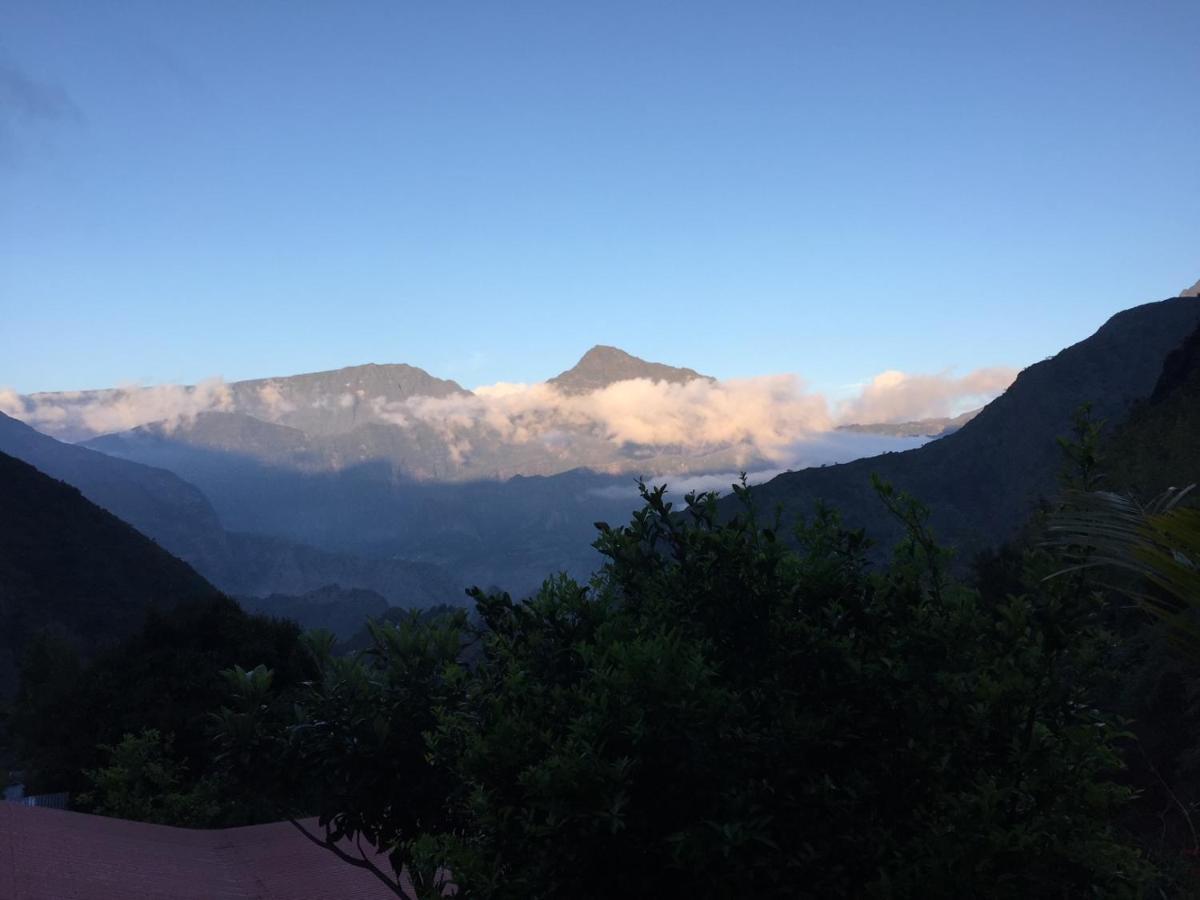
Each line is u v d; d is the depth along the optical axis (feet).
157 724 61.52
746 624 11.26
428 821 12.65
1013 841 9.11
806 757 10.18
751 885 9.09
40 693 86.33
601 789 8.95
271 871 30.07
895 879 9.11
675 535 11.89
